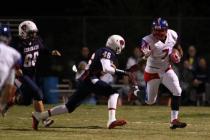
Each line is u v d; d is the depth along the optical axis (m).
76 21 37.84
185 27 37.56
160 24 21.05
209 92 33.47
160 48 21.22
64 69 37.25
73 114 26.16
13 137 19.17
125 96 33.47
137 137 19.30
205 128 21.84
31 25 21.23
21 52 21.16
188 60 34.12
